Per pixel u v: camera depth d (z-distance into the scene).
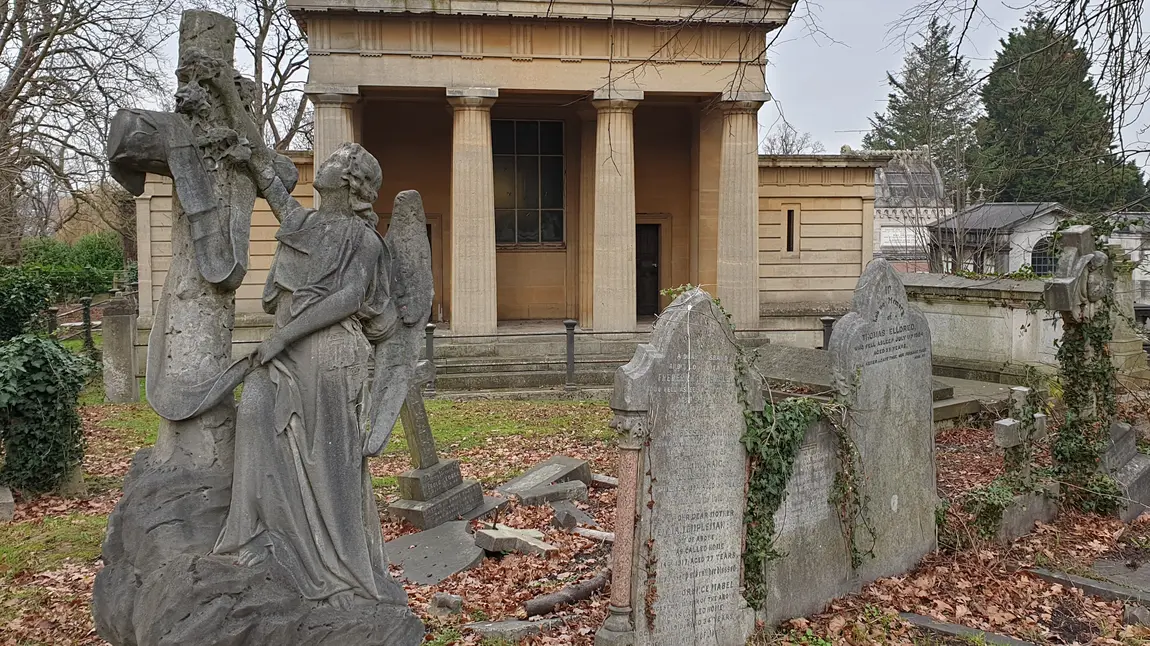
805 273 27.56
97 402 20.33
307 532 5.14
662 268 28.72
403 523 10.57
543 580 8.66
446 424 17.31
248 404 5.08
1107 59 12.02
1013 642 7.61
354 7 21.78
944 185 33.81
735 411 7.28
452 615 7.82
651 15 22.80
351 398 5.26
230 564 4.91
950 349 19.66
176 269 5.41
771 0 13.88
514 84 23.02
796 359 12.93
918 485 9.59
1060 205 15.94
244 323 22.80
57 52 26.47
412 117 27.11
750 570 7.47
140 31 27.88
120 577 5.06
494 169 28.22
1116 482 11.13
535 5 22.50
